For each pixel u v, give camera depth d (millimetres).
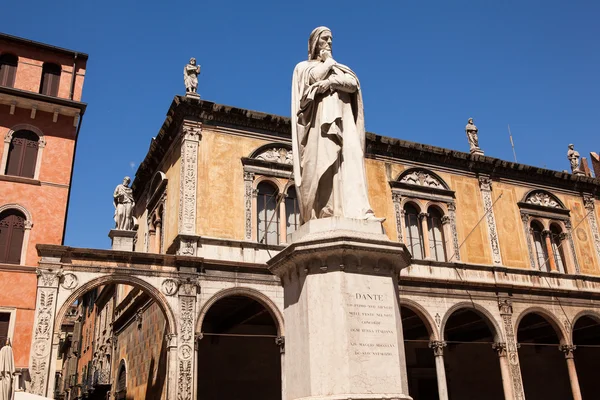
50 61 27641
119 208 25734
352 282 6449
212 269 22984
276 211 25844
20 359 22469
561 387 35375
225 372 28125
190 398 20953
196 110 25250
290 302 6871
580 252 33031
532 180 33156
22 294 23297
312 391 6059
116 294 34438
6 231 24156
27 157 25641
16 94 25578
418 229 29375
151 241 29109
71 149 26422
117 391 31781
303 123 7645
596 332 35062
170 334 21422
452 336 34125
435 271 28094
